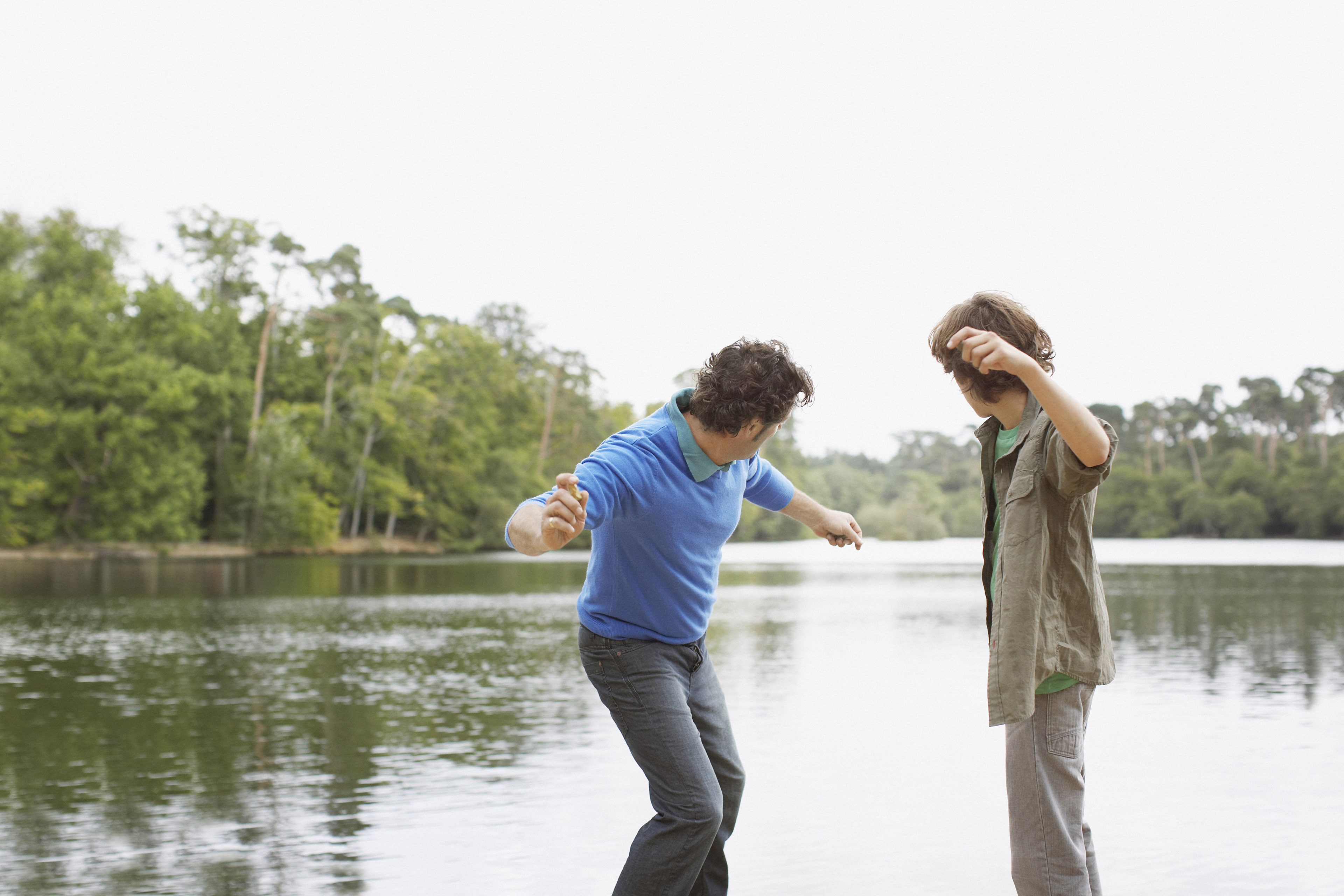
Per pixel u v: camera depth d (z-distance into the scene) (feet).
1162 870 12.92
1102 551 194.18
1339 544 256.93
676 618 8.85
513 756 20.68
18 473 142.10
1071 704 8.04
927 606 64.75
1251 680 30.42
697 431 8.71
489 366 240.12
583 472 8.21
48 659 37.37
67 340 146.61
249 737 22.89
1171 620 51.39
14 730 23.88
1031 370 7.28
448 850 14.16
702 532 8.78
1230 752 20.25
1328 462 292.20
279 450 167.32
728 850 14.08
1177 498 304.50
